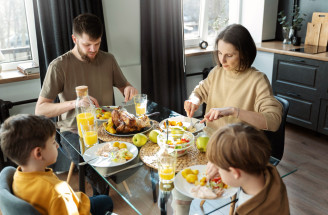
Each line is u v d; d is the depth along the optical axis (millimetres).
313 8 3529
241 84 1687
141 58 3156
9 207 1076
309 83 3160
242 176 940
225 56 1596
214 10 3811
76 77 2105
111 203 1606
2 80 2516
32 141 1113
